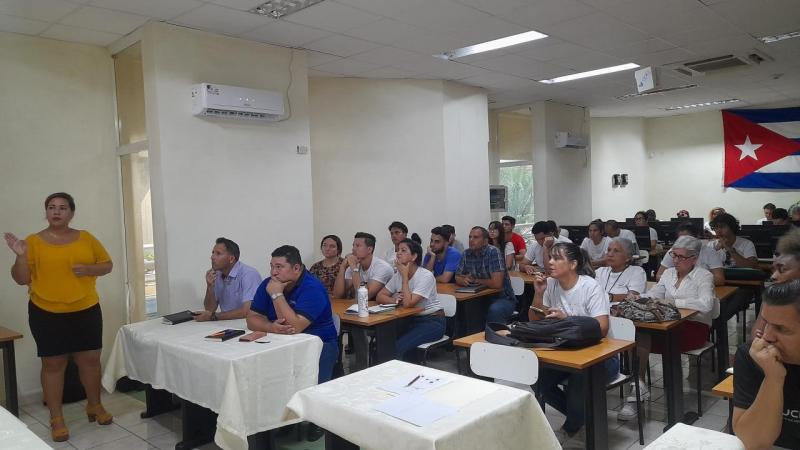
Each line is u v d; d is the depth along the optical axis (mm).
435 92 6793
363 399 1797
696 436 1637
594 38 5328
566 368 2596
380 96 6555
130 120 4684
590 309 3082
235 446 2703
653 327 3275
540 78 7070
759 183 10406
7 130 4270
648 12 4609
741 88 8398
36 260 3518
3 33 4273
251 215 4895
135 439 3525
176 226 4402
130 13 4051
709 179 11039
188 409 3332
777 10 4691
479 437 1617
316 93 6359
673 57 6234
